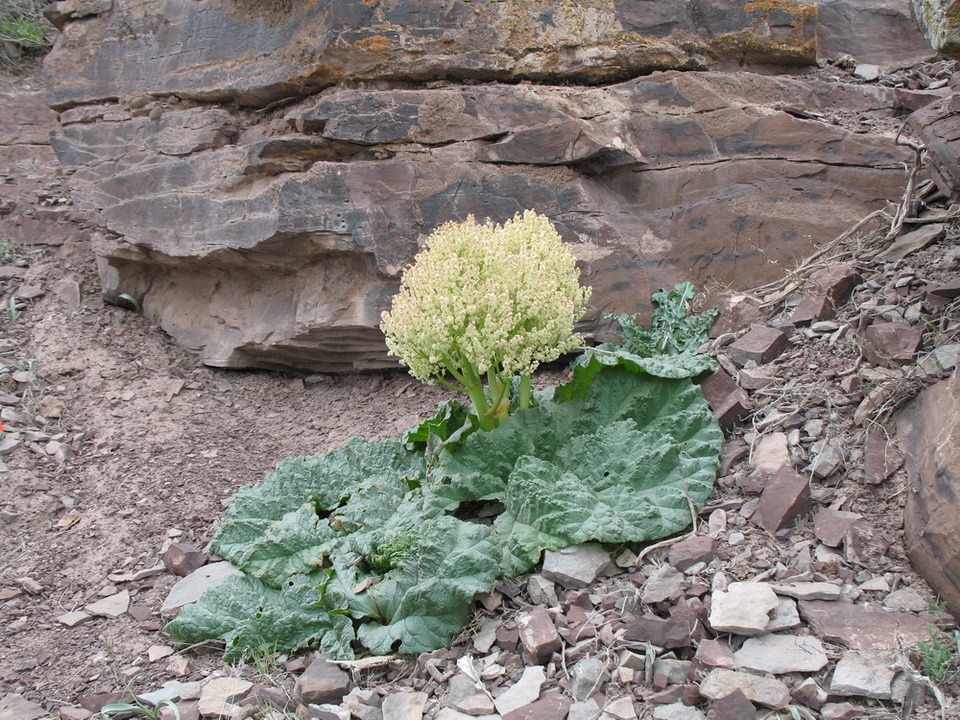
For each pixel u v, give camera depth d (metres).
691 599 1.33
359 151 1.94
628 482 1.49
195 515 1.71
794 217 1.89
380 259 1.88
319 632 1.40
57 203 2.54
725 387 1.60
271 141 1.96
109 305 2.28
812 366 1.61
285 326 2.02
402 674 1.34
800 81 2.03
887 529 1.37
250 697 1.33
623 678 1.26
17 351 2.11
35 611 1.54
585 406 1.57
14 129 2.84
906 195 1.81
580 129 1.87
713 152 1.94
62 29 2.38
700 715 1.21
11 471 1.79
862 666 1.22
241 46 2.09
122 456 1.86
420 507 1.49
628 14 2.00
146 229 2.13
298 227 1.90
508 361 1.47
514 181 1.89
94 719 1.35
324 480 1.61
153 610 1.53
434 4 1.95
